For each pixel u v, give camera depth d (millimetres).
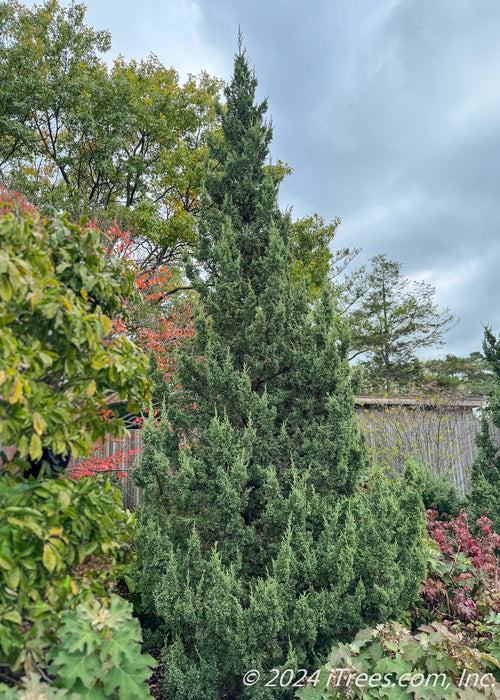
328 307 5121
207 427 4777
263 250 5590
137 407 3381
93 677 2432
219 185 5746
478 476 8750
